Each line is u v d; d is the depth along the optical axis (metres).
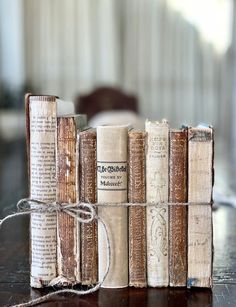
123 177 0.73
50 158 0.73
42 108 0.72
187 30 5.12
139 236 0.73
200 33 5.12
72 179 0.73
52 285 0.74
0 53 5.05
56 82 5.16
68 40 5.12
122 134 0.72
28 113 0.73
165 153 0.73
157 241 0.73
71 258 0.74
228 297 0.71
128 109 3.84
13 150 4.08
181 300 0.70
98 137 0.72
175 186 0.73
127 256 0.74
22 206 0.79
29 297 0.71
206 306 0.68
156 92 5.16
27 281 0.78
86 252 0.73
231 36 5.10
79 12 5.09
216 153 3.53
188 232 0.73
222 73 5.14
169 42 5.13
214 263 0.88
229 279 0.79
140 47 5.13
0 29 5.05
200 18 5.11
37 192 0.74
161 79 5.16
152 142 0.73
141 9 5.10
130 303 0.69
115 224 0.73
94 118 3.06
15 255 0.93
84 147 0.73
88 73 5.15
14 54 5.09
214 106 5.17
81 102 3.81
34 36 5.11
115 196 0.73
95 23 5.11
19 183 2.11
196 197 0.73
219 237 1.08
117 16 5.11
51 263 0.74
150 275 0.74
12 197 1.67
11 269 0.84
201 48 5.14
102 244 0.73
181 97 5.18
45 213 0.73
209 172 0.73
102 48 5.13
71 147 0.73
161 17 5.11
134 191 0.73
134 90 5.15
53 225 0.74
